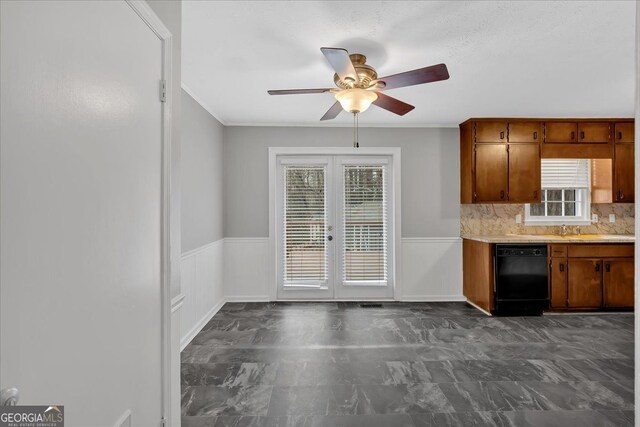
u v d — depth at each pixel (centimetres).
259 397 229
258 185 471
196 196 357
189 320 335
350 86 248
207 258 392
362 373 262
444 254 479
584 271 411
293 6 199
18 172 68
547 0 195
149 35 123
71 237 83
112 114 100
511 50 255
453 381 250
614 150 446
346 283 477
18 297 68
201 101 368
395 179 475
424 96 361
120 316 103
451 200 479
